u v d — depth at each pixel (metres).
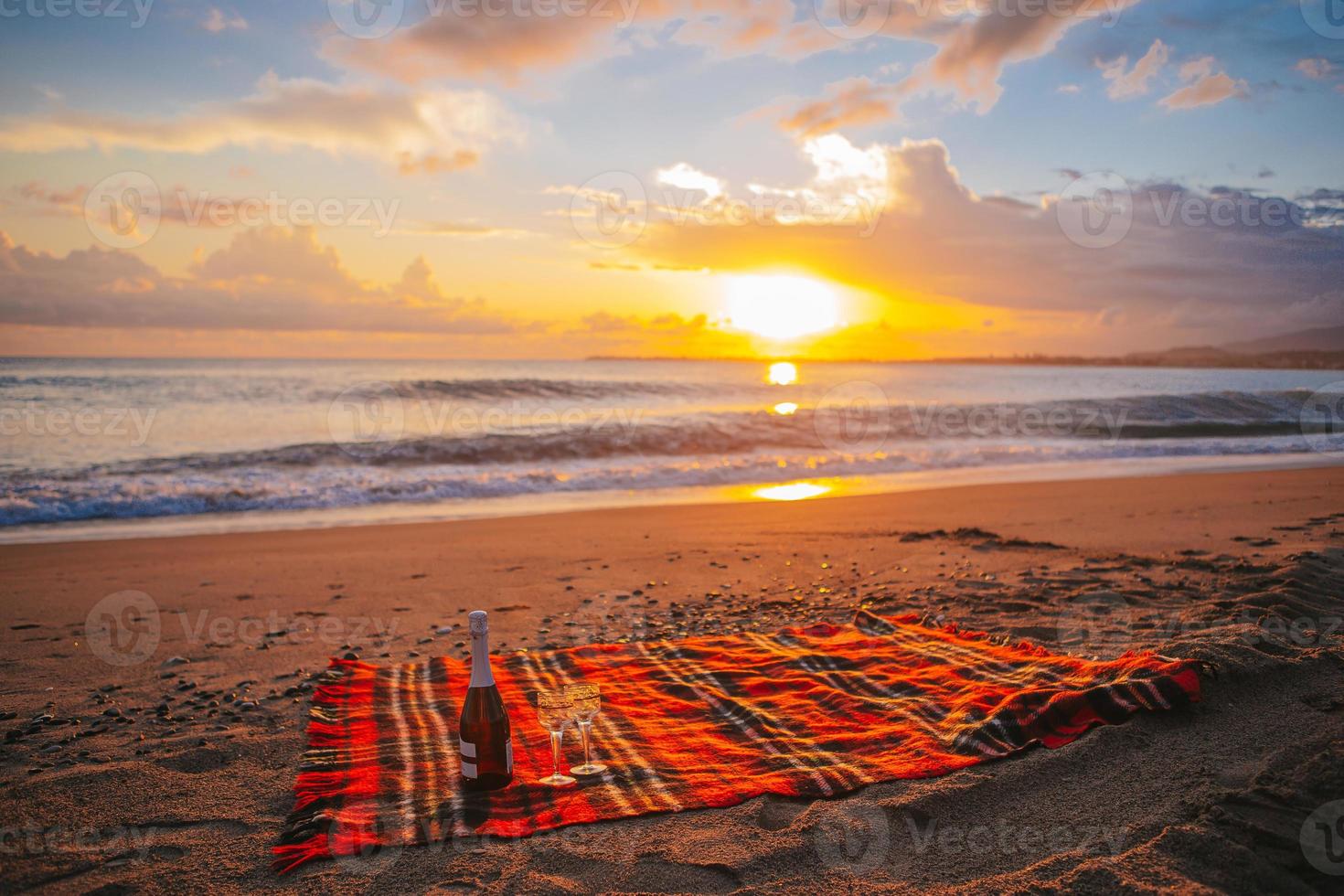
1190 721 3.20
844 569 7.53
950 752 3.16
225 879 2.52
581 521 10.45
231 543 9.22
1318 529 8.30
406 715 3.83
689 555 8.31
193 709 4.09
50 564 8.14
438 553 8.55
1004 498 11.67
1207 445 19.19
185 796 3.08
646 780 3.06
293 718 3.94
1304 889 2.23
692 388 32.81
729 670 4.36
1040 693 3.44
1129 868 2.33
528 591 6.91
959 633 4.86
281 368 46.50
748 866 2.51
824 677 4.18
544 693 3.14
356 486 13.03
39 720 3.93
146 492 12.26
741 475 15.23
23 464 14.96
